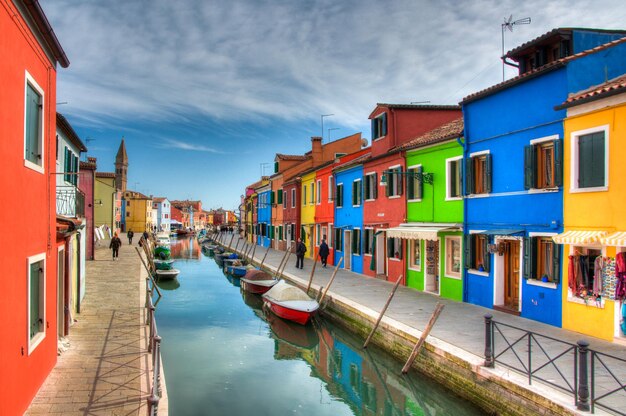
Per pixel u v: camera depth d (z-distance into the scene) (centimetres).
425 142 1545
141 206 7481
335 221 2488
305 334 1462
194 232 10950
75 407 661
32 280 697
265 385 1035
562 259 1047
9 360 568
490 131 1288
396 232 1565
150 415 519
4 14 548
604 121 953
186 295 2175
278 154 3856
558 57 1195
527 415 688
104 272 2166
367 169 2059
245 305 1934
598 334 959
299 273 2181
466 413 825
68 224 947
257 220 4756
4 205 550
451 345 918
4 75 548
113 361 870
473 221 1354
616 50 1076
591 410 604
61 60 813
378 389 1015
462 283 1395
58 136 1346
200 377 1079
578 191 1008
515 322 1102
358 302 1391
